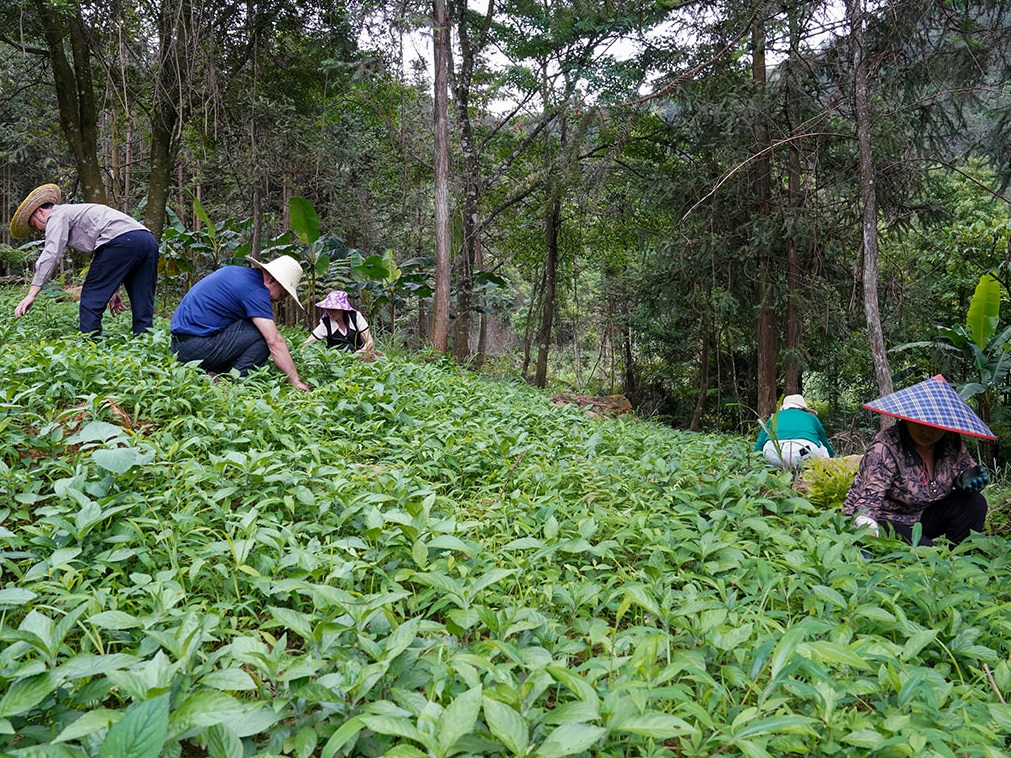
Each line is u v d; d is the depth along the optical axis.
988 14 9.18
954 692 2.12
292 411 4.75
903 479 3.97
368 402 5.38
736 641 2.18
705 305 14.89
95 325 6.28
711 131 13.94
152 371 4.87
